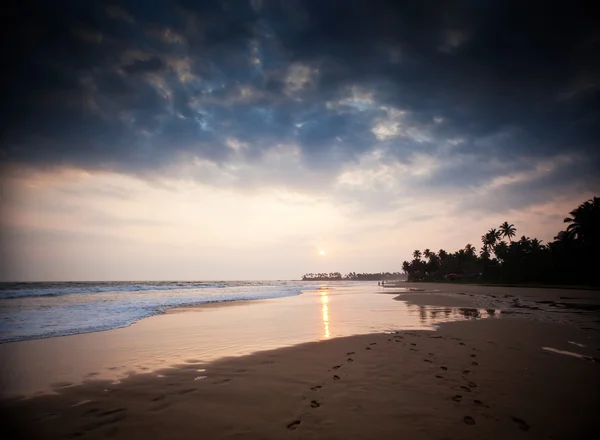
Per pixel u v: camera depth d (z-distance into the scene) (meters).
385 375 6.24
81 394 5.50
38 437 4.02
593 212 55.31
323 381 5.95
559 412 4.63
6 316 16.34
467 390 5.44
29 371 6.84
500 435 3.98
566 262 59.78
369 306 22.30
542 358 7.47
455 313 17.22
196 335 11.04
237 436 4.00
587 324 12.73
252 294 41.81
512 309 19.25
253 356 7.91
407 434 3.98
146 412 4.74
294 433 4.05
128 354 8.31
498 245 101.56
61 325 13.38
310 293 45.72
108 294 37.47
